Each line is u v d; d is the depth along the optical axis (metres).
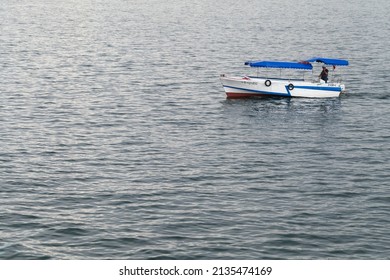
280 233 71.44
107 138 108.44
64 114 123.62
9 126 114.06
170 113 125.69
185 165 94.69
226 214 76.38
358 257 66.31
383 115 125.56
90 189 84.19
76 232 71.12
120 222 73.88
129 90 145.88
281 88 137.00
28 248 67.31
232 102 134.88
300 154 101.00
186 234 70.94
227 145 105.38
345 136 111.38
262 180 88.56
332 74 165.62
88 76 161.75
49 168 92.38
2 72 165.12
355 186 86.62
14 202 79.19
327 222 74.50
